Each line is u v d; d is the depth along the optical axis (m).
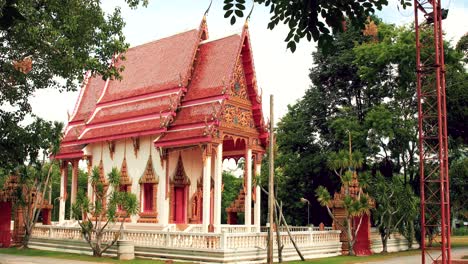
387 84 44.69
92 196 36.16
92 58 23.69
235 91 32.88
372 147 43.00
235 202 36.22
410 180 43.53
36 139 24.91
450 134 43.22
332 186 47.62
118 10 25.02
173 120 32.66
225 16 8.67
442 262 23.19
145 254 27.81
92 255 29.61
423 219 24.31
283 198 47.53
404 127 41.66
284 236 28.39
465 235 74.44
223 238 24.73
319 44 8.70
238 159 36.62
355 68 46.34
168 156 32.50
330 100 47.72
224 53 33.41
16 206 36.66
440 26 25.44
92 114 38.50
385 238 34.56
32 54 23.64
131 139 34.53
